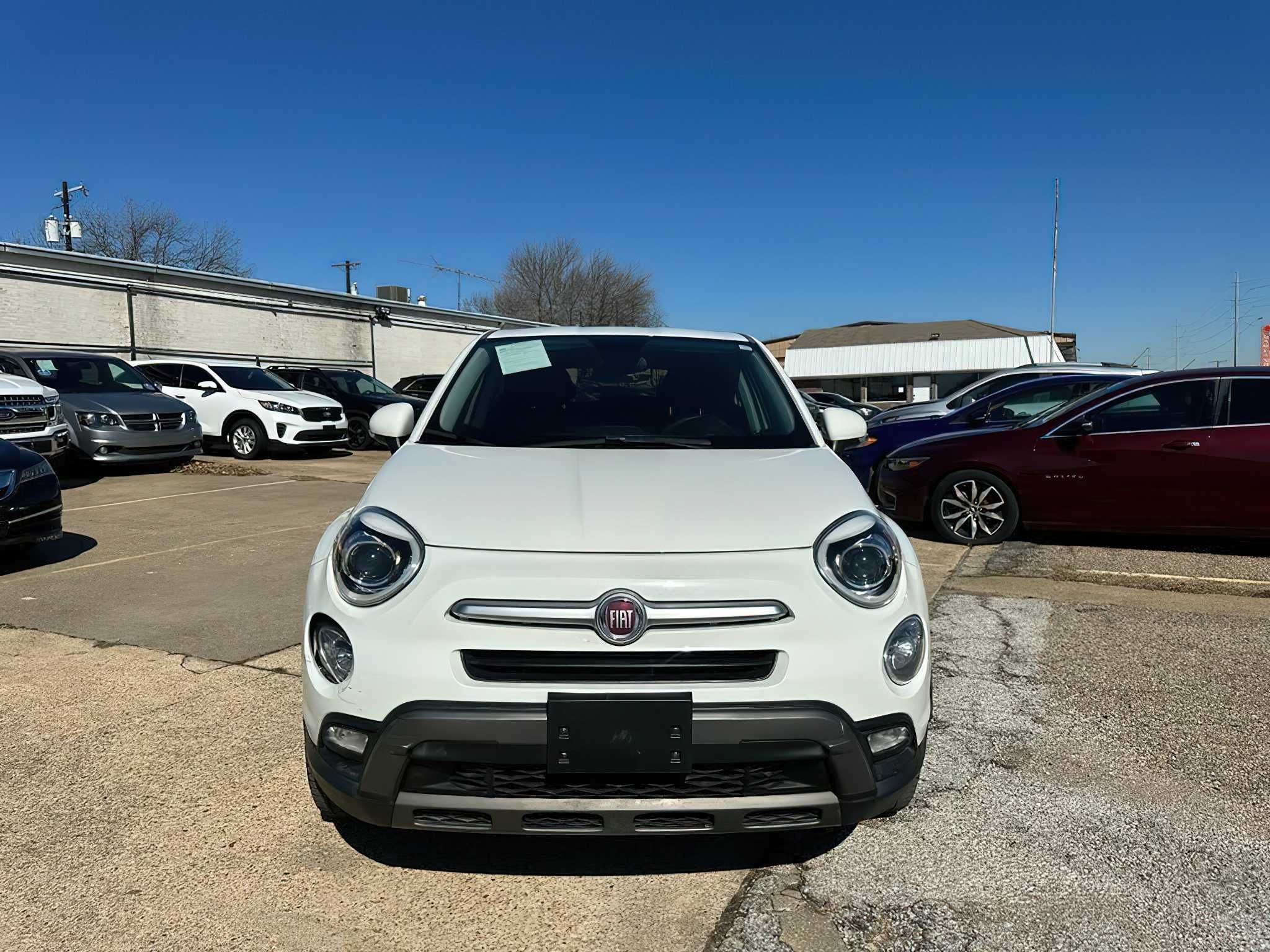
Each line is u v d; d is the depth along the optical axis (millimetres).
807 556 2164
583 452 2816
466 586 2064
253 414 13820
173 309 20766
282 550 6562
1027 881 2391
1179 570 5969
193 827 2658
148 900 2305
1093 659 4160
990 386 10242
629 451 2871
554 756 2012
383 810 2096
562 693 2010
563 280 49250
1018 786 2926
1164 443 6234
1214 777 2979
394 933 2182
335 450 16234
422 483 2451
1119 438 6359
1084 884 2373
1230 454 6078
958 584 5645
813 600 2113
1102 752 3172
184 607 5016
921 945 2131
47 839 2590
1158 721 3436
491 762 2031
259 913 2254
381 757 2055
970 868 2451
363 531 2219
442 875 2428
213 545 6770
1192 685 3814
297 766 3061
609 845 2588
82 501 9000
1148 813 2744
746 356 3615
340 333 26203
